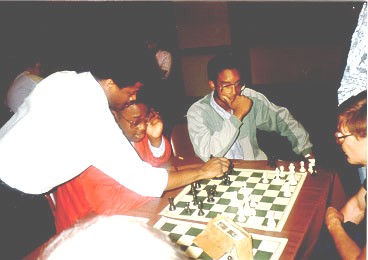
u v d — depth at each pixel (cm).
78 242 55
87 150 179
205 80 657
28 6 400
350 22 591
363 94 178
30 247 304
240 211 192
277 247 165
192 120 283
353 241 171
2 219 340
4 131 187
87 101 177
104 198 207
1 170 180
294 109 566
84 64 191
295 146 297
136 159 188
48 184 187
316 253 195
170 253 57
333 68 620
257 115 289
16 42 436
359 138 173
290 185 222
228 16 622
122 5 485
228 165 230
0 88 484
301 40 622
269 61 644
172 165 258
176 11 631
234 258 157
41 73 399
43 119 173
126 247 54
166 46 643
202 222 192
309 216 187
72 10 348
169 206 208
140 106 215
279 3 611
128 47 193
